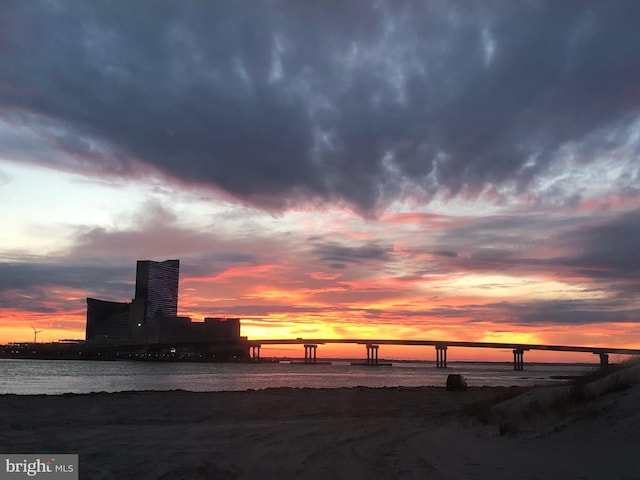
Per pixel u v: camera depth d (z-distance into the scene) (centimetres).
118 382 9100
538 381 11300
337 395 4353
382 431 2002
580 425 1411
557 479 1005
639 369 1664
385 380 12281
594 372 2278
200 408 3008
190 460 1298
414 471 1181
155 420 2380
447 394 4906
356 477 1133
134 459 1306
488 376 16775
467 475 1103
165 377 12125
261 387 7912
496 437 1583
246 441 1697
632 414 1320
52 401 3045
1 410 2512
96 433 1827
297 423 2367
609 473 1000
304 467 1255
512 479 1036
